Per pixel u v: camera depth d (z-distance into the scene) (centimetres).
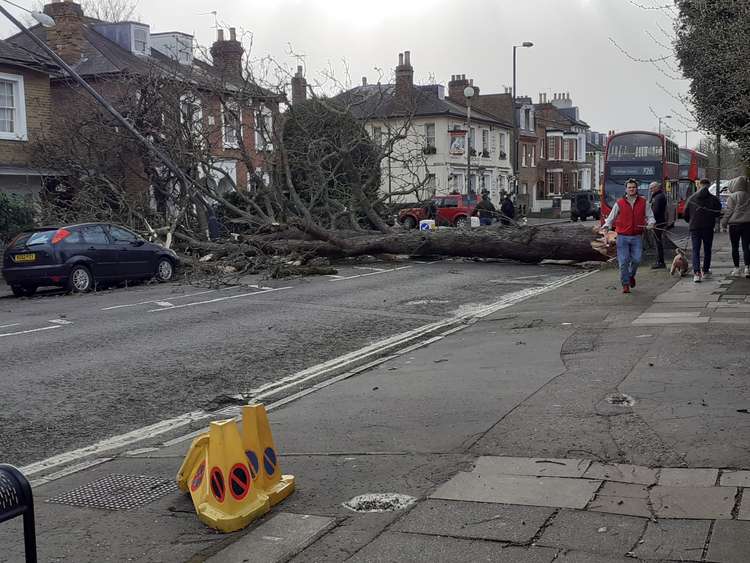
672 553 387
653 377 738
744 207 1448
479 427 622
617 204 1371
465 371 840
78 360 980
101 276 1809
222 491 461
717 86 927
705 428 575
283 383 861
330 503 484
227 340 1104
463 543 414
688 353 828
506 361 875
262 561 411
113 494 526
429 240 2152
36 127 2589
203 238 2342
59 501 518
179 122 2380
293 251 2030
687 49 946
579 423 612
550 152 6888
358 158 2642
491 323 1177
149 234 2181
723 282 1420
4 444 661
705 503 443
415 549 411
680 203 3897
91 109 2505
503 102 6059
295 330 1178
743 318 1018
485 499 472
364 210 2414
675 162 3584
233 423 474
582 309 1223
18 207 2242
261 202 2817
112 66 2970
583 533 416
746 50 828
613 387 713
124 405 781
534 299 1415
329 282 1791
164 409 767
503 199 3142
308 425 671
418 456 564
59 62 2000
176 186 2598
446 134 4931
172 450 627
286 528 450
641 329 995
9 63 2481
